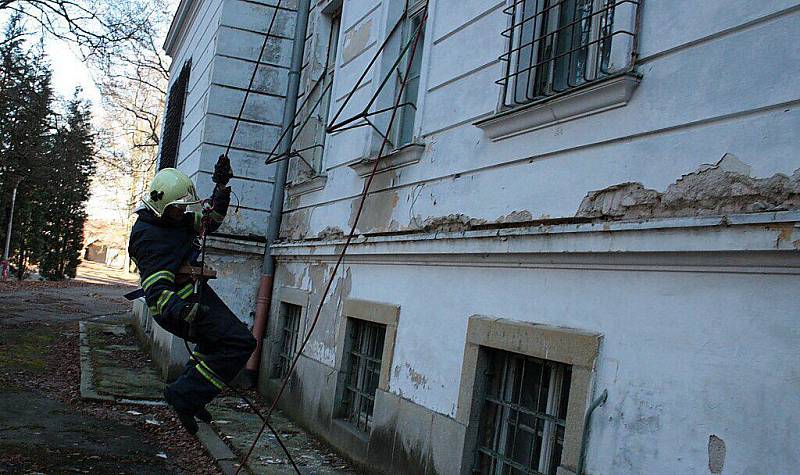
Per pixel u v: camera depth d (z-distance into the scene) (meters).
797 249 3.21
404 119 7.96
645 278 4.17
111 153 39.59
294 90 11.56
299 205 10.77
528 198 5.34
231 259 11.53
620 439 4.13
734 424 3.48
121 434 8.20
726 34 3.86
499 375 5.61
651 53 4.34
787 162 3.43
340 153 9.24
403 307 7.07
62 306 24.23
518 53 5.69
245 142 11.80
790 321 3.29
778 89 3.53
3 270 35.12
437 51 7.02
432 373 6.30
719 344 3.63
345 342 8.30
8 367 11.39
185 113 14.73
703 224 3.68
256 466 7.12
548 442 4.96
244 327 4.56
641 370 4.07
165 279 4.32
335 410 8.18
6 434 7.59
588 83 4.62
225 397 10.48
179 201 4.46
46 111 23.14
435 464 5.93
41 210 37.94
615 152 4.54
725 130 3.79
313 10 11.51
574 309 4.71
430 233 6.52
